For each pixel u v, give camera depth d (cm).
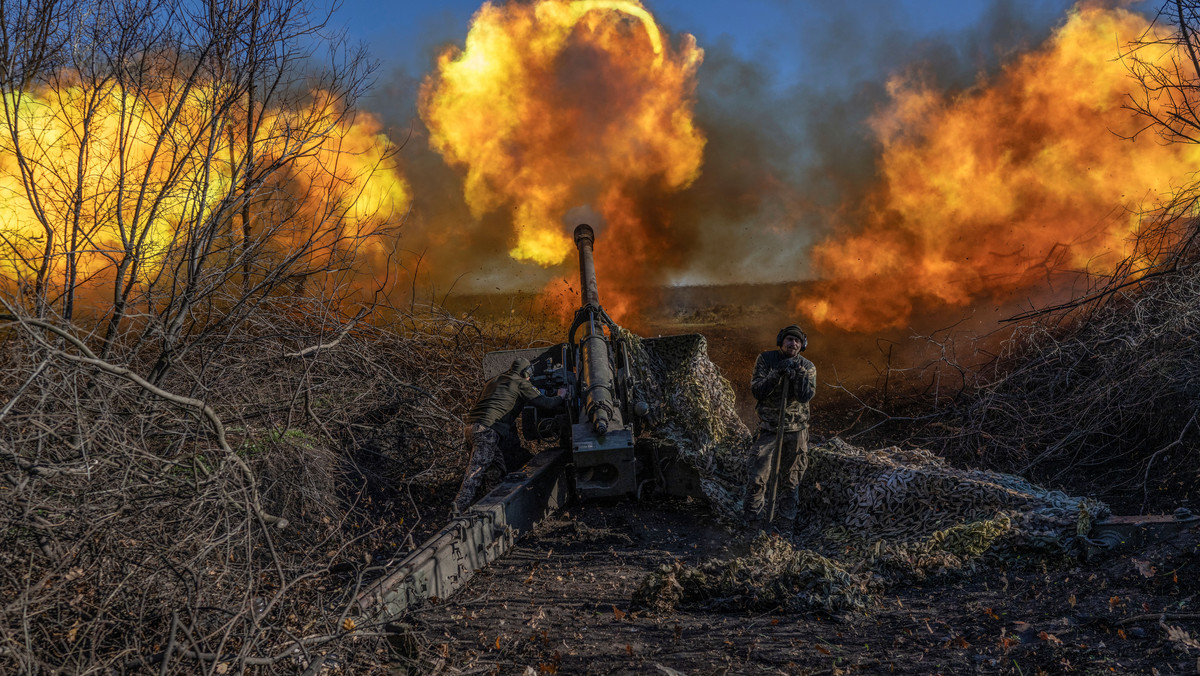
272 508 475
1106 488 572
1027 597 381
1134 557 392
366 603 375
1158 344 616
